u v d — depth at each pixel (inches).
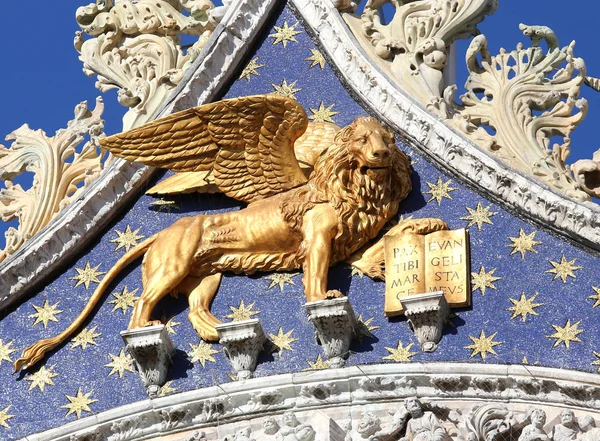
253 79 810.2
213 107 778.2
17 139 815.7
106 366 762.2
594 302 735.1
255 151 777.6
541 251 749.3
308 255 756.6
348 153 765.3
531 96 776.3
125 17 828.0
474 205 764.0
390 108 784.9
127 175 793.6
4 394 764.6
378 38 799.1
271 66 811.4
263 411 734.5
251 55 816.9
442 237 752.3
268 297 762.2
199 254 767.7
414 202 768.9
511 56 786.2
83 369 763.4
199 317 759.1
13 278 785.6
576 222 747.4
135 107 809.5
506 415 713.6
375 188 762.8
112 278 778.2
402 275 748.6
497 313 738.8
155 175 797.9
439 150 772.0
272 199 772.6
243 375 741.3
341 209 762.2
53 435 746.8
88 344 768.3
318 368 738.8
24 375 767.1
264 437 730.8
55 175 803.4
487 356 730.8
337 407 729.6
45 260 786.2
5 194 805.2
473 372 722.8
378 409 727.1
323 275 753.0
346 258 762.2
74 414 753.6
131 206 795.4
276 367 745.6
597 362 722.2
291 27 818.2
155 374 749.3
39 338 775.7
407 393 725.9
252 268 765.3
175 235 772.0
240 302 763.4
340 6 808.3
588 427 708.0
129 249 784.3
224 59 810.8
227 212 780.6
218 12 816.9
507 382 719.7
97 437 745.6
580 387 713.6
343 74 799.1
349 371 730.8
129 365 759.1
